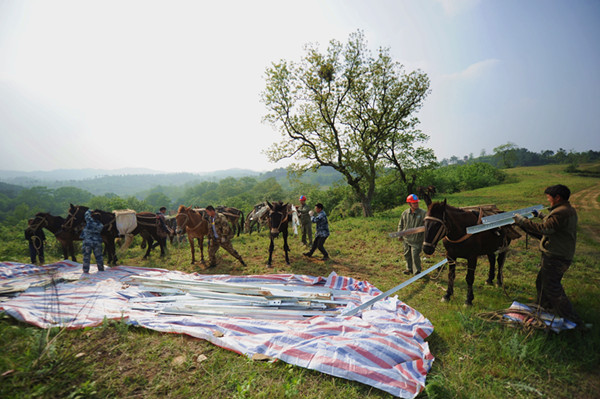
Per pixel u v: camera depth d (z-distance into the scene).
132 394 3.02
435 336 4.30
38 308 4.76
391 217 17.58
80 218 8.79
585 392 2.97
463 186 32.03
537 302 4.43
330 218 22.61
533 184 14.91
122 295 5.64
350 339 3.78
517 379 3.29
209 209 8.30
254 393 3.06
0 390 2.74
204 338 4.00
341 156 18.84
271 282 6.72
